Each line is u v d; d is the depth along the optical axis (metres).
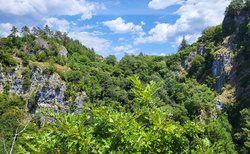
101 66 131.12
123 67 124.31
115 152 5.36
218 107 59.62
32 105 77.00
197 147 6.44
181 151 6.75
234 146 42.06
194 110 60.94
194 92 72.50
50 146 5.47
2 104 69.69
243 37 72.62
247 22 72.62
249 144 37.50
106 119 6.26
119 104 83.31
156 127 5.76
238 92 59.41
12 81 81.19
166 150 6.39
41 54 95.12
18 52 89.00
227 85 66.25
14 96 78.69
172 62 112.69
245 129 39.88
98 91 94.38
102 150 5.53
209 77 78.88
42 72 81.69
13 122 41.72
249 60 64.25
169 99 75.25
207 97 66.06
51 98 79.94
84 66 124.19
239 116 53.47
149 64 132.12
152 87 7.54
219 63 76.88
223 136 43.00
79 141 4.98
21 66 84.50
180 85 79.12
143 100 7.49
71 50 140.25
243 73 63.53
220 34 89.12
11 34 94.00
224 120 55.03
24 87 81.06
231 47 75.31
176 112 57.75
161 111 7.38
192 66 95.69
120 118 5.70
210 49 87.94
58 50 108.06
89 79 99.56
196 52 99.81
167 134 6.16
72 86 86.69
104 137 6.51
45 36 115.12
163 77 112.19
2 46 86.06
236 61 69.94
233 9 83.38
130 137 5.46
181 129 6.52
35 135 5.64
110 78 104.19
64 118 5.57
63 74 86.50
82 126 5.81
